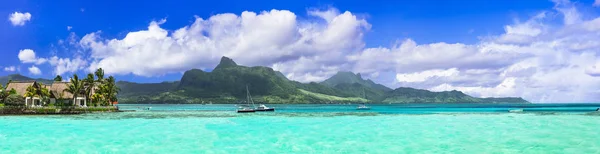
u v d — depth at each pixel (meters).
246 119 50.66
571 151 20.12
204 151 20.91
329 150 21.14
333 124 38.31
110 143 23.77
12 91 80.50
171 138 26.19
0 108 68.44
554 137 25.56
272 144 23.42
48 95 86.62
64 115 69.12
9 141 24.56
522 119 45.78
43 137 26.67
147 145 22.98
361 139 25.56
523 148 21.14
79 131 30.75
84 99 94.56
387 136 27.05
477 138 25.47
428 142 23.84
